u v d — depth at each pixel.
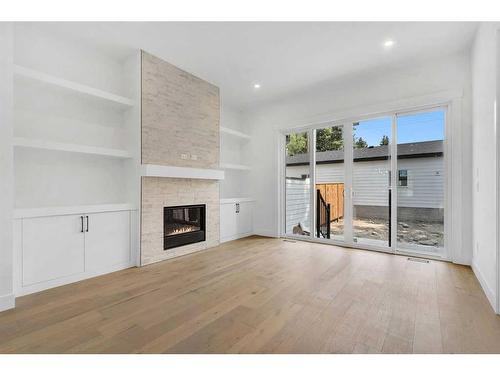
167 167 3.43
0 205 2.04
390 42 3.02
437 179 3.51
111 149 3.07
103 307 2.09
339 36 2.91
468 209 3.15
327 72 3.81
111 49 3.22
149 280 2.72
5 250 2.06
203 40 3.02
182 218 3.89
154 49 3.23
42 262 2.45
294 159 5.00
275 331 1.73
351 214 4.21
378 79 3.88
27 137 2.68
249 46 3.15
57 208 2.55
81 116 3.10
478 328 1.76
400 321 1.86
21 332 1.72
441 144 3.48
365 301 2.19
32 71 2.44
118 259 3.07
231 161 5.44
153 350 1.53
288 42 3.04
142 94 3.26
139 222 3.23
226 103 5.19
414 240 3.68
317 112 4.52
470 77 3.14
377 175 3.99
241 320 1.88
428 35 2.87
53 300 2.22
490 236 2.24
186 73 3.84
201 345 1.58
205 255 3.74
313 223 4.70
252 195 5.46
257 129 5.38
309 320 1.88
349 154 4.25
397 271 2.97
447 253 3.39
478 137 2.73
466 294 2.33
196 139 4.02
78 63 3.11
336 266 3.18
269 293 2.37
